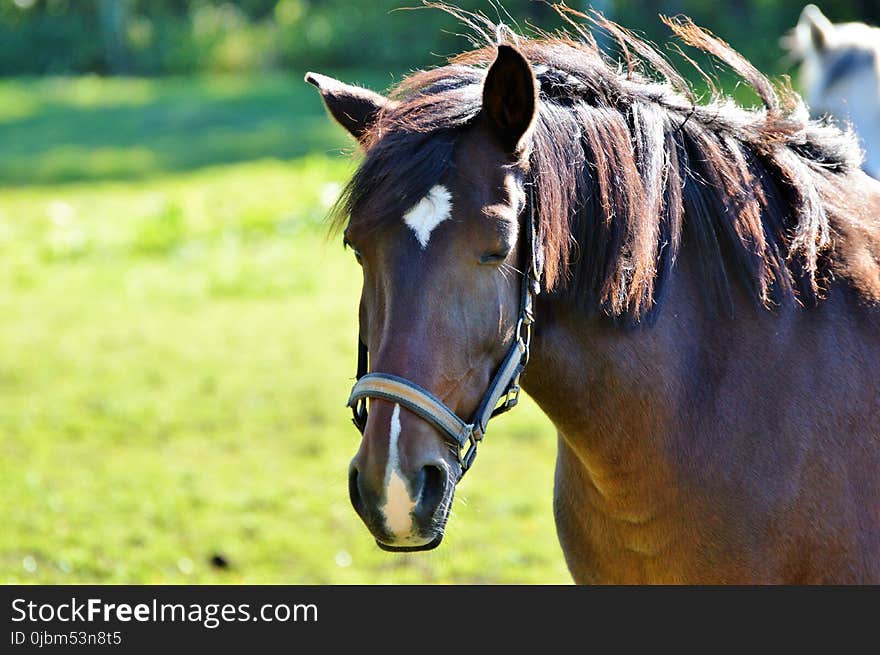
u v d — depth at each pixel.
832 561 4.27
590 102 4.28
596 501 4.55
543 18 36.09
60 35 48.19
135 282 17.75
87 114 35.88
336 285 17.19
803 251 4.37
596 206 4.09
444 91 3.99
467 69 4.20
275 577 8.34
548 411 4.41
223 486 10.11
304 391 12.50
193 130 32.47
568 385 4.25
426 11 43.25
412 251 3.71
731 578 4.33
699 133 4.44
